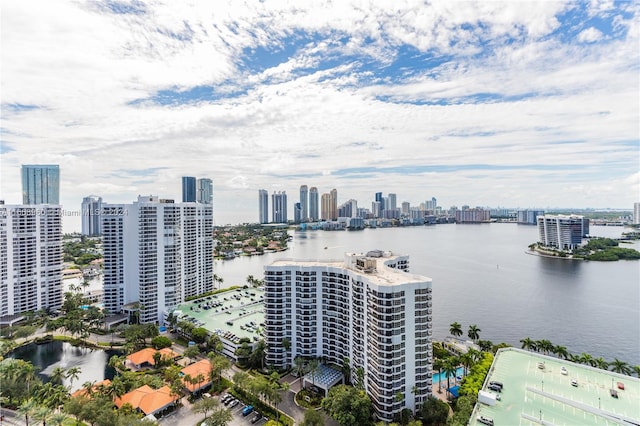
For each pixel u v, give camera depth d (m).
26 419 130.62
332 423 135.00
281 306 174.12
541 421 107.50
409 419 128.88
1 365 153.38
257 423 135.38
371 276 147.62
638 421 105.19
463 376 164.25
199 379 152.62
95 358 196.50
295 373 167.25
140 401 142.12
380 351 130.75
